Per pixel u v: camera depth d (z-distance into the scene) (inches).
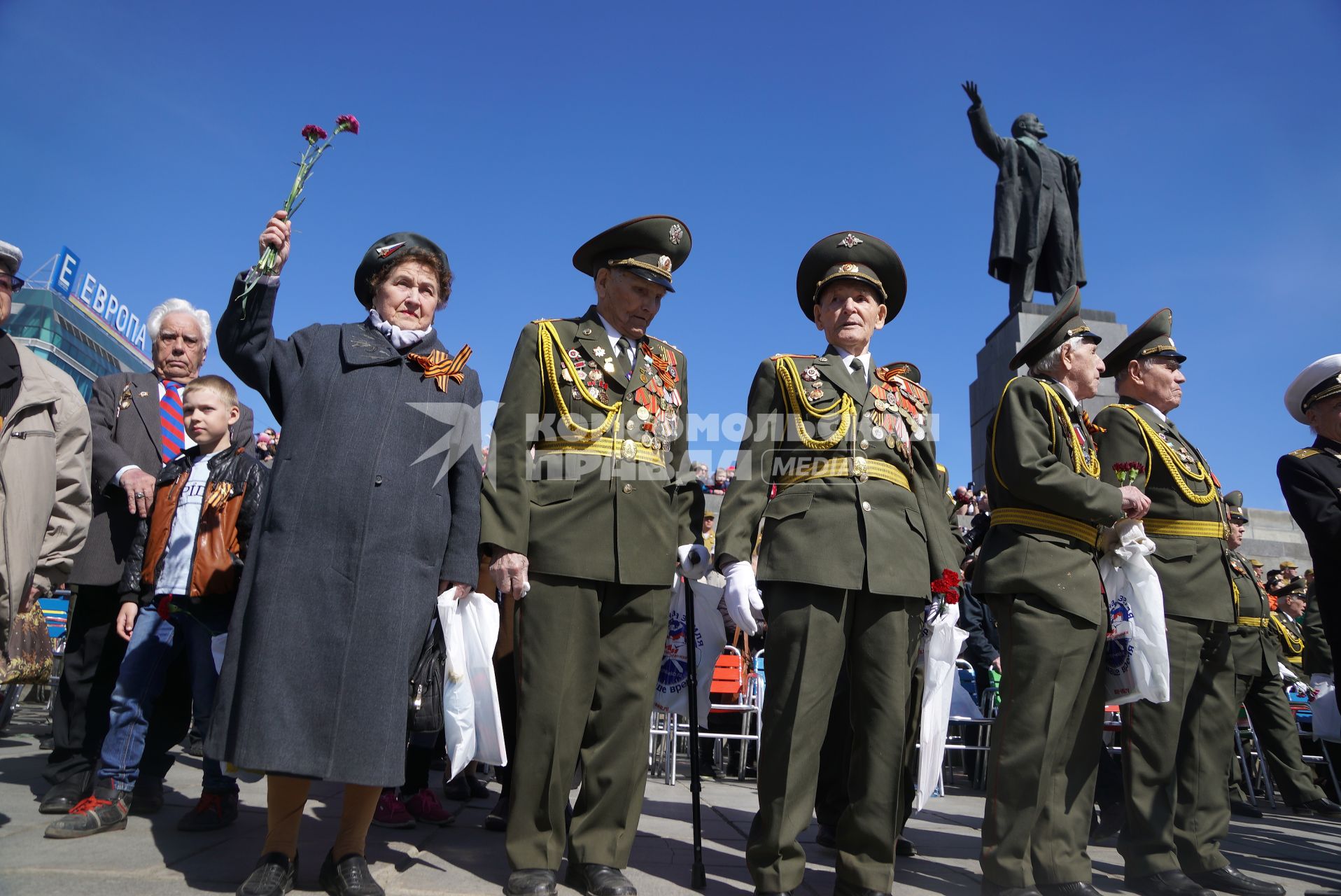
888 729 127.0
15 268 133.7
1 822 143.9
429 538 122.7
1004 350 542.0
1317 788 269.0
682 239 147.0
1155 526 163.8
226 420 159.8
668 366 148.6
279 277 122.1
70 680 162.2
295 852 115.0
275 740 108.0
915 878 148.9
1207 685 160.6
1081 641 137.6
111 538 166.6
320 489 117.6
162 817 153.6
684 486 147.6
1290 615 380.8
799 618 127.5
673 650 151.6
